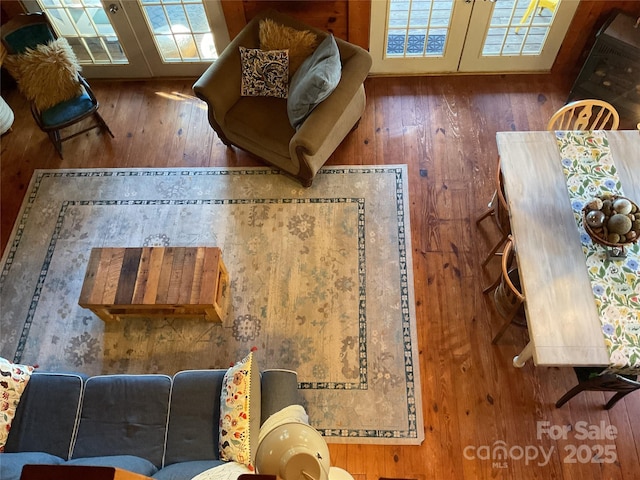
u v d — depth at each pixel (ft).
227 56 11.61
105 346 10.72
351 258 11.38
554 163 9.31
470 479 9.24
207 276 10.02
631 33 11.53
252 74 11.64
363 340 10.52
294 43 11.49
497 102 13.37
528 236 8.60
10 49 11.91
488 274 11.10
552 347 7.68
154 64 14.10
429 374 10.18
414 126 13.12
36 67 11.75
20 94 14.16
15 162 13.17
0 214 12.46
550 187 9.06
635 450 9.34
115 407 8.82
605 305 7.94
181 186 12.57
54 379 9.12
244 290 11.16
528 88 13.57
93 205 12.42
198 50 13.82
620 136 9.51
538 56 13.35
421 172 12.41
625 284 8.09
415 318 10.70
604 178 9.07
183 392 8.84
